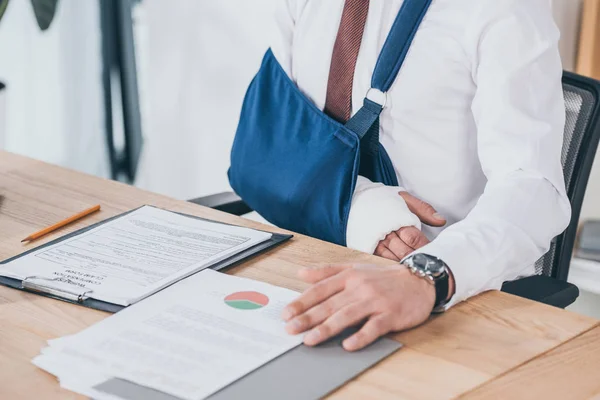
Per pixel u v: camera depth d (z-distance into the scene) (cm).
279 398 77
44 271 102
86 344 85
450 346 88
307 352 85
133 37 311
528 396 79
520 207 111
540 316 96
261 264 107
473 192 138
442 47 130
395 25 133
